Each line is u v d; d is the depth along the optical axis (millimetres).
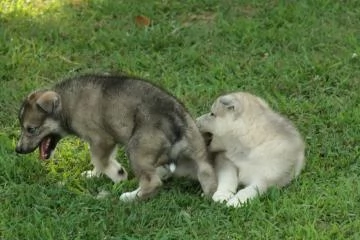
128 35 17906
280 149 12922
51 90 13445
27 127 13305
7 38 17859
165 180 13336
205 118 13250
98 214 12289
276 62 16891
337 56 16984
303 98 15844
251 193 12570
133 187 13188
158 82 16297
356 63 16766
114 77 13250
